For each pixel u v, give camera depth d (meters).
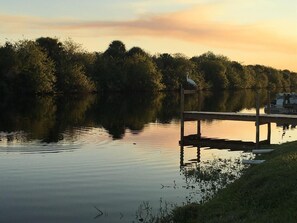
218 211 12.80
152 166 21.38
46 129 34.22
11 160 21.91
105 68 97.94
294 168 14.65
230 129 37.97
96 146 26.75
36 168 20.20
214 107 63.88
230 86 133.00
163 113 51.41
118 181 18.17
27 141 27.92
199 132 32.47
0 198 15.54
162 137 31.88
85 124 38.41
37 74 78.50
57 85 86.50
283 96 56.69
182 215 13.24
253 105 70.56
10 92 75.06
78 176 18.86
